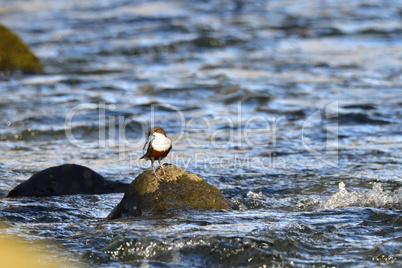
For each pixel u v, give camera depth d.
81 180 15.32
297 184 15.83
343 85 30.61
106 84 31.77
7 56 35.22
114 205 13.93
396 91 28.86
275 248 10.09
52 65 37.88
